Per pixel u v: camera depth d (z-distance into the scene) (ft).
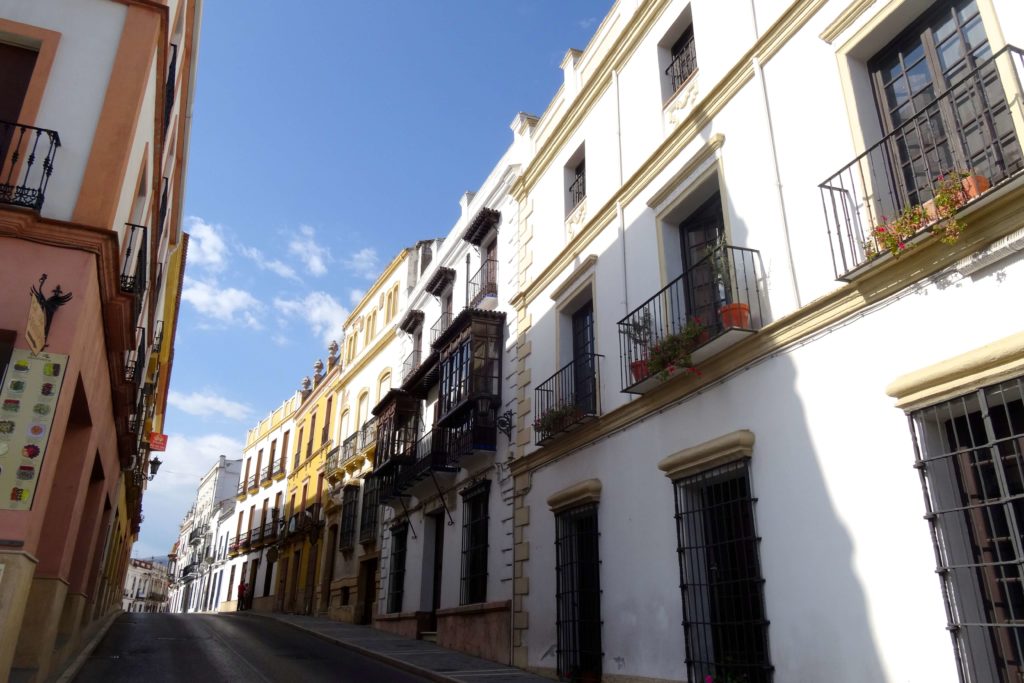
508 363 48.70
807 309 24.22
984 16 20.58
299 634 59.72
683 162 33.22
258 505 126.31
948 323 19.89
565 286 42.01
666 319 31.73
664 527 29.63
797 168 26.40
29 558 20.71
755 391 26.13
